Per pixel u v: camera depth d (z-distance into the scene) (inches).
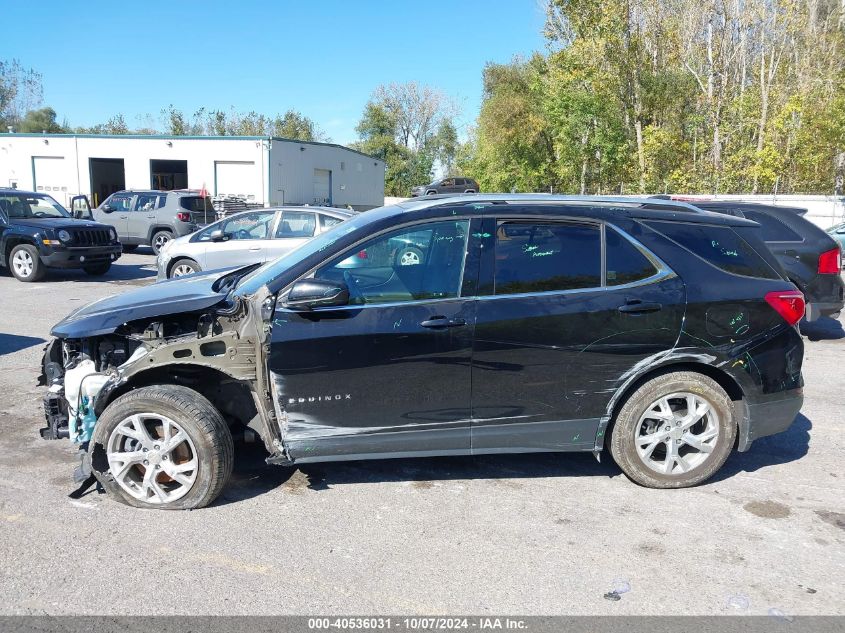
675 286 156.2
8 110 2220.7
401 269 152.6
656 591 121.9
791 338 164.1
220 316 155.3
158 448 149.6
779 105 1080.2
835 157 1037.8
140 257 738.2
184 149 1234.0
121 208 732.0
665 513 151.9
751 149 1050.1
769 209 316.5
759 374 160.6
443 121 2733.8
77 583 122.6
